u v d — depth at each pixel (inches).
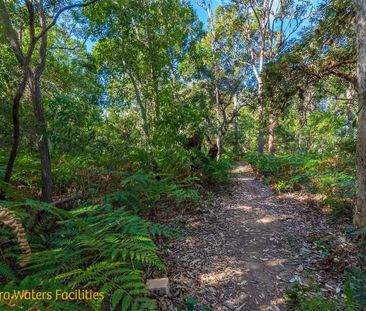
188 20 331.6
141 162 249.9
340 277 109.3
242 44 652.7
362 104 144.9
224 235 157.2
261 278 113.2
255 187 301.1
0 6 132.8
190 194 182.7
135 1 237.1
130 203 166.4
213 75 455.5
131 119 362.6
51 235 107.5
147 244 98.5
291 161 353.4
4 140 184.1
